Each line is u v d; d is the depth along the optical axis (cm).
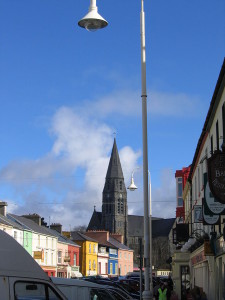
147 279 1436
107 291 1336
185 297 3444
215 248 2194
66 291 1168
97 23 1226
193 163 3400
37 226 6656
